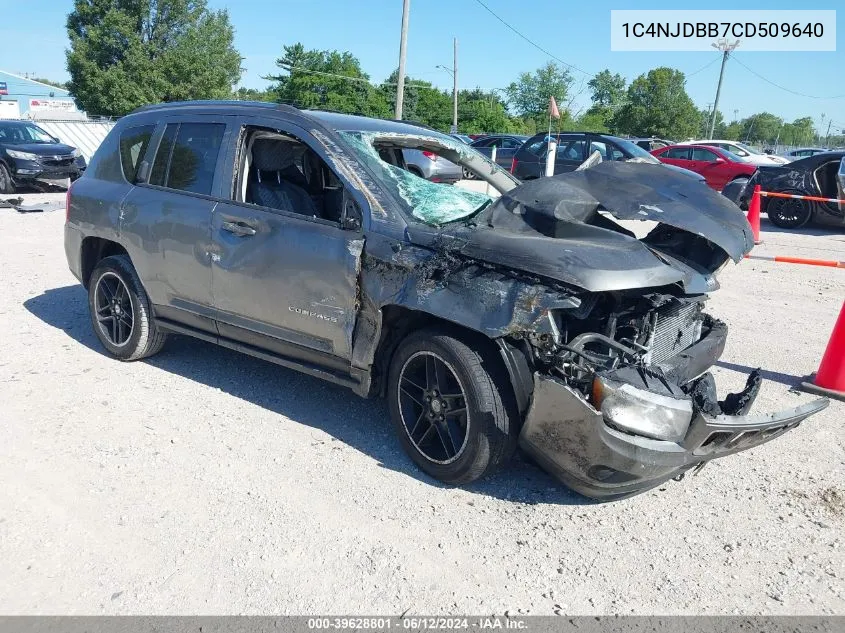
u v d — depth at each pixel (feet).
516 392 10.84
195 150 15.24
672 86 189.06
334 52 220.64
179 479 11.91
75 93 181.16
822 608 9.56
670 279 10.97
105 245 17.39
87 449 12.76
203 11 196.13
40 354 17.48
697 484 12.67
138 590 9.27
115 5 183.62
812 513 11.84
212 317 14.82
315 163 15.96
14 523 10.53
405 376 12.31
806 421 15.40
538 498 11.93
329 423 14.25
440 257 11.41
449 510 11.39
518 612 9.20
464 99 238.48
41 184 50.98
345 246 12.38
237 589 9.36
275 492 11.64
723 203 12.71
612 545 10.73
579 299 10.28
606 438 10.00
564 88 179.32
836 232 42.93
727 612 9.41
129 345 16.71
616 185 12.66
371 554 10.19
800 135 378.32
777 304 25.18
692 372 12.26
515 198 12.39
